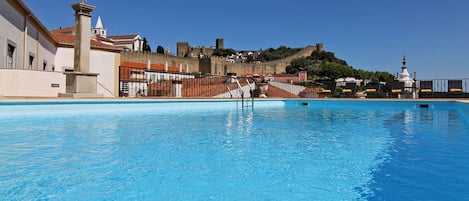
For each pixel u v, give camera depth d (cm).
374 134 573
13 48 1275
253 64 7950
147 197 240
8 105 719
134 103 995
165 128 617
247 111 1124
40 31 1606
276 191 257
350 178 292
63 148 404
